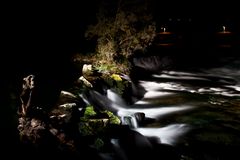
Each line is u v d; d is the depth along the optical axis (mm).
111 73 13375
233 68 21375
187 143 9062
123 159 8227
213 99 13367
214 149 8656
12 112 8984
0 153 7285
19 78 12156
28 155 7430
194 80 17625
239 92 14820
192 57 23203
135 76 15891
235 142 9016
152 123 10484
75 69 14375
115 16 16141
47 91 10891
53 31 17344
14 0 15484
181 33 23109
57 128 7973
